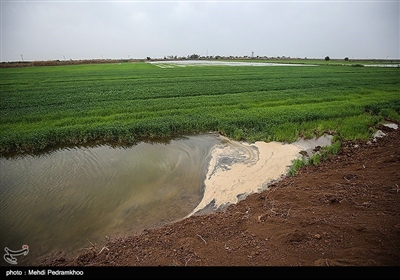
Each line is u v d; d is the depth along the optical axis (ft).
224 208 23.16
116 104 60.80
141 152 36.73
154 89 82.23
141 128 42.34
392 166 25.32
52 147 38.27
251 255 14.80
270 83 96.32
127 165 32.53
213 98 67.41
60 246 18.65
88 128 41.27
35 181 28.22
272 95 70.90
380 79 109.09
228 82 100.07
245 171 30.55
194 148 38.14
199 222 19.86
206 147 38.47
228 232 17.88
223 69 168.86
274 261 14.06
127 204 24.07
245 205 22.36
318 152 36.01
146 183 27.99
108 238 19.40
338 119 48.14
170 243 17.08
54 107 58.34
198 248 16.10
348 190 21.61
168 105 58.75
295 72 144.97
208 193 25.85
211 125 45.47
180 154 36.04
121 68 188.24
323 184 23.90
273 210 19.97
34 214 22.52
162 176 29.66
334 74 132.98
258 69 168.86
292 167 29.89
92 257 16.35
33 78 117.91
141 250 16.60
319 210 18.98
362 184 22.29
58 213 22.65
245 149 37.47
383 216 16.71
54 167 31.78
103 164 32.73
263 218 18.94
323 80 105.29
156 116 51.37
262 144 39.11
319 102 65.10
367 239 14.71
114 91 79.30
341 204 19.45
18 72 154.10
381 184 21.59
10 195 25.39
